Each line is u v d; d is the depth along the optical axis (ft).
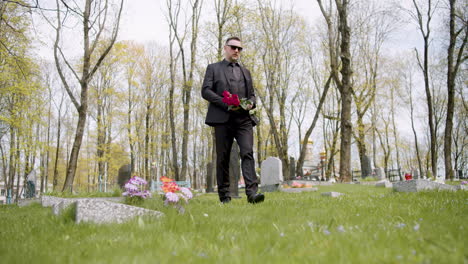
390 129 136.77
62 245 7.67
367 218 11.12
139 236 8.43
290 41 100.83
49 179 138.00
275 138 90.07
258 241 7.16
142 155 108.06
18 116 70.79
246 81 19.53
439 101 133.18
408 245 6.73
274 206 15.30
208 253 6.41
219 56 77.97
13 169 88.74
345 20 65.00
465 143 148.15
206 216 12.09
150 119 118.32
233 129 18.97
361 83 110.63
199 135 140.36
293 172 87.97
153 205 14.58
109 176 115.65
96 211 11.03
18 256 6.39
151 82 105.60
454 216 11.76
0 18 46.11
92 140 100.94
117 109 98.32
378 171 86.74
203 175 172.04
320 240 7.14
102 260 5.85
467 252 5.77
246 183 18.34
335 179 101.35
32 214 17.46
